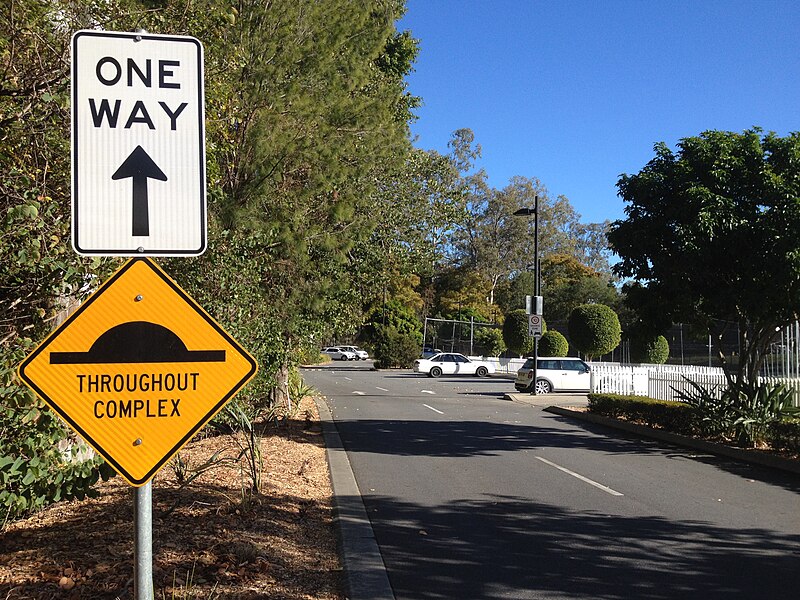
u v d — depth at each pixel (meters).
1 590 4.87
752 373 13.97
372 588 5.74
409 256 17.77
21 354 5.15
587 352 35.34
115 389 3.41
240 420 8.68
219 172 9.04
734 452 12.64
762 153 12.86
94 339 3.39
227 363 3.53
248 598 5.03
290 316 12.28
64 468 5.55
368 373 46.44
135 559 3.32
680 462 12.07
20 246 5.41
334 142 11.52
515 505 8.84
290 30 10.77
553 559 6.69
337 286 13.26
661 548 7.07
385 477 10.56
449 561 6.59
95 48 3.42
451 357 42.97
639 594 5.79
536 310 27.86
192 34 7.71
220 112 9.09
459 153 66.81
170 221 3.46
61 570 5.22
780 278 12.01
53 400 3.35
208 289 9.34
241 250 9.70
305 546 6.65
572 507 8.77
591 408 19.22
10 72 6.38
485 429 16.44
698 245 12.63
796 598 5.73
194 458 9.95
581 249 84.44
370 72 14.05
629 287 14.76
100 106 3.41
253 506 7.58
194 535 6.23
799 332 15.05
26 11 6.28
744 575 6.27
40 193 6.09
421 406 22.36
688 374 19.89
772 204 12.34
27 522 6.60
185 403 3.48
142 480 3.39
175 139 3.48
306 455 11.84
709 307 13.84
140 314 3.45
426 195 18.44
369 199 14.75
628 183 14.09
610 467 11.54
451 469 11.27
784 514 8.47
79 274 5.57
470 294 70.00
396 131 12.96
